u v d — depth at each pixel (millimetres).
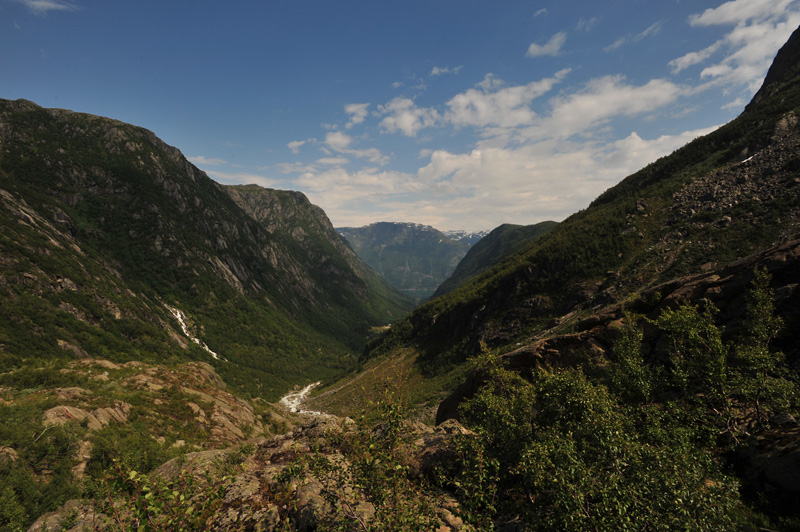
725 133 81688
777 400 10250
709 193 61562
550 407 9742
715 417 10734
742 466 9430
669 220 63781
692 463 7250
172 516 5727
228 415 44781
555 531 6695
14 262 118062
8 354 78875
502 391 12516
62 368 46344
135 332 133750
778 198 47969
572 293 65250
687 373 11828
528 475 8016
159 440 33375
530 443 9031
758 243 43812
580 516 6176
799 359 12969
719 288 16781
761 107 79688
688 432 9594
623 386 12617
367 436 6883
